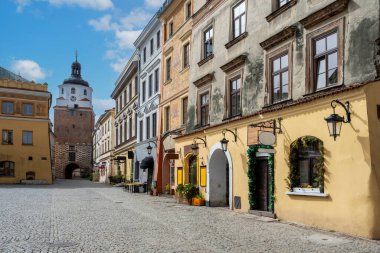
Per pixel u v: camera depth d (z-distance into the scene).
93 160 86.31
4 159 45.03
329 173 11.15
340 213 10.70
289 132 12.94
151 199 23.64
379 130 10.05
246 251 8.60
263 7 15.55
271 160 13.82
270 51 14.80
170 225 12.42
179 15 25.97
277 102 14.05
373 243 9.23
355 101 10.31
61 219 13.96
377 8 10.13
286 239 9.91
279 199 13.39
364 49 10.45
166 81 27.70
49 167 47.12
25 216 14.79
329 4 11.58
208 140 19.09
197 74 21.75
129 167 40.94
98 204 20.02
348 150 10.49
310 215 11.87
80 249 8.80
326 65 11.99
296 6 13.45
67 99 89.81
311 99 11.82
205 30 21.17
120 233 10.93
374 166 9.85
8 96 45.78
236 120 16.25
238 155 16.25
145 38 34.81
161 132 28.28
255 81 15.71
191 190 19.84
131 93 41.69
